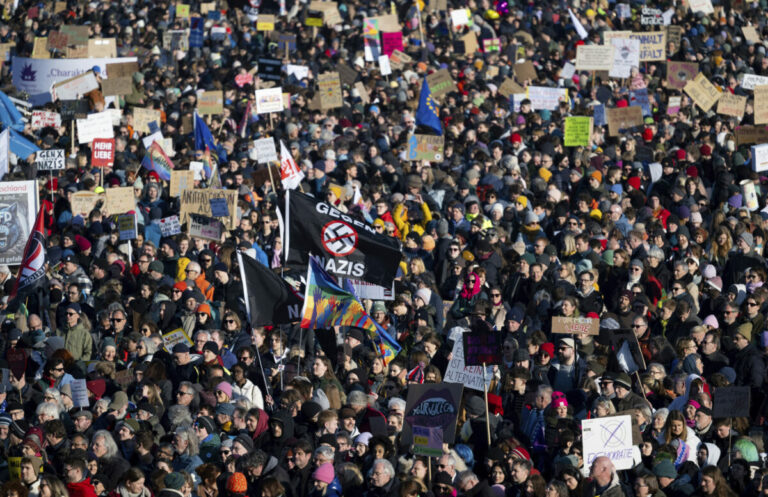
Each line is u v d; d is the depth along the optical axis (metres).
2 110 90.56
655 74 116.50
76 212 72.19
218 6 144.75
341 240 47.44
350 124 94.69
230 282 58.66
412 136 78.62
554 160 81.19
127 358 52.47
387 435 41.06
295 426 41.88
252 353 49.00
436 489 37.41
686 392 44.19
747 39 126.81
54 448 40.94
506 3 136.00
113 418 43.75
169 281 60.31
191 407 43.88
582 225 66.12
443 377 47.75
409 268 62.47
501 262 61.66
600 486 36.62
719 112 93.25
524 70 109.75
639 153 83.25
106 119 77.94
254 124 94.00
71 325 53.53
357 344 50.06
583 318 47.94
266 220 68.38
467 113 95.56
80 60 104.06
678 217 68.75
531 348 48.00
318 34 135.00
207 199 68.88
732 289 55.66
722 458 40.19
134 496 37.28
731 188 73.19
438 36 134.00
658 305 56.53
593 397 44.31
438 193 73.75
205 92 94.81
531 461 39.03
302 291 52.34
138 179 78.94
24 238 60.12
